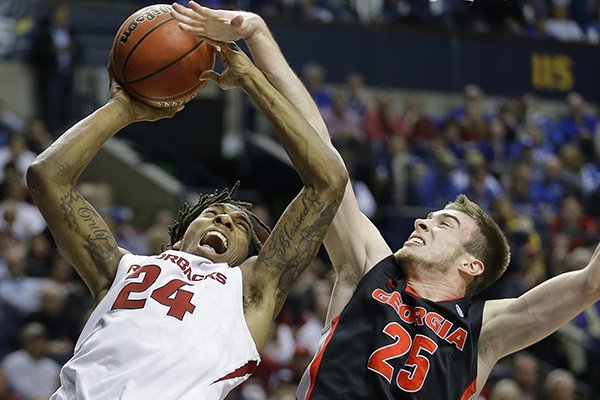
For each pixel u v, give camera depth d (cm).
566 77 1677
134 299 395
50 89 1412
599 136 1566
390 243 1225
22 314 985
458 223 444
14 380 899
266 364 973
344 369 409
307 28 1537
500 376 1045
